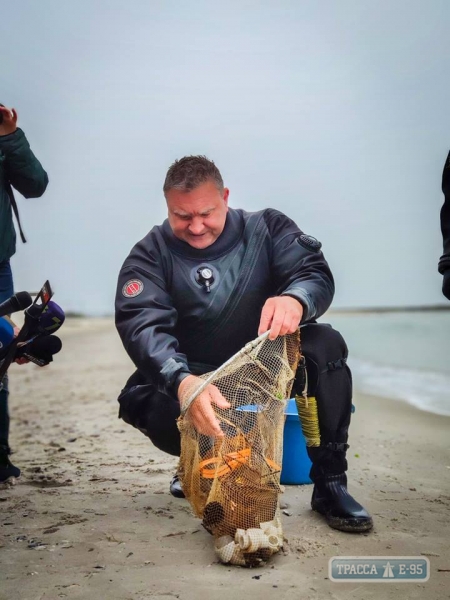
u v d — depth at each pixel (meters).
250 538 2.74
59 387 9.62
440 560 2.84
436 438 5.62
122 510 3.51
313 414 3.24
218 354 3.34
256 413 2.91
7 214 3.91
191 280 3.23
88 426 6.23
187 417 2.86
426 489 3.93
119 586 2.61
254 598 2.50
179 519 3.36
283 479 3.90
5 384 4.03
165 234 3.29
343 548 2.96
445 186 2.89
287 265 3.23
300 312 2.95
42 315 3.17
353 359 13.64
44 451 5.11
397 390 9.11
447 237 2.85
